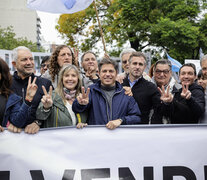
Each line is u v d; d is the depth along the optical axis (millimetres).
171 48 17469
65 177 3084
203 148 3148
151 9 18422
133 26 18547
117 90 3430
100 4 20672
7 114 3111
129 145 3143
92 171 3104
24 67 3734
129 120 3246
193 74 3975
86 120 3389
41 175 3080
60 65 4445
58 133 3137
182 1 18297
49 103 3100
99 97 3383
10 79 3238
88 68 4668
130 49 4965
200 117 3740
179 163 3133
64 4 5660
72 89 3537
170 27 16812
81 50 21281
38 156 3098
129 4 17797
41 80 3793
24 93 3705
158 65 4234
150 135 3154
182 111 3496
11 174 3072
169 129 3168
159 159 3135
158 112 3641
